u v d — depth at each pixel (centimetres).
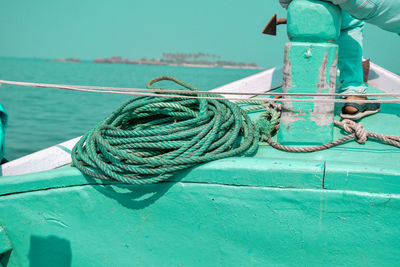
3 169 259
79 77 6669
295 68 237
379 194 179
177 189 205
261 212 195
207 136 216
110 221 215
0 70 8381
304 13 229
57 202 216
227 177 196
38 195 216
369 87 366
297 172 187
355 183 181
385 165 185
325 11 226
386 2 230
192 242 208
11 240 222
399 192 176
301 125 241
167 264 213
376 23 246
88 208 215
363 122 276
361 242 186
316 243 191
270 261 199
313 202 188
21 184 215
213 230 204
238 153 221
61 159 282
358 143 244
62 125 1546
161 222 211
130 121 266
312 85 236
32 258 224
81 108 2150
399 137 233
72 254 220
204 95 258
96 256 219
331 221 188
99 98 2736
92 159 211
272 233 196
